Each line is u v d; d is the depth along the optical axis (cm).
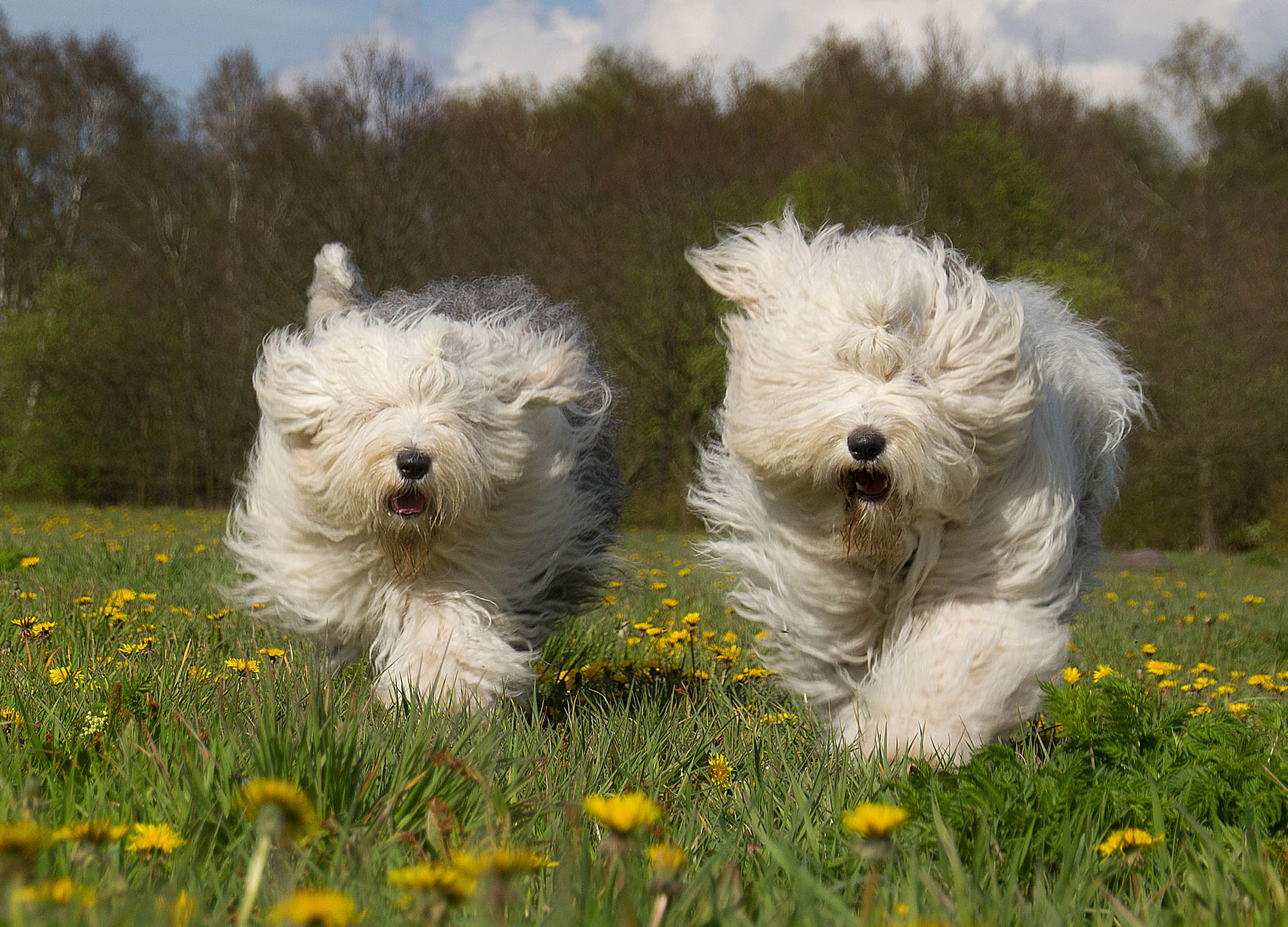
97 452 3033
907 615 378
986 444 362
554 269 2728
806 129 2936
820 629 397
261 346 444
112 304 3139
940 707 341
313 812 192
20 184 3369
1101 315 2470
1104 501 459
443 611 412
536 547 432
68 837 171
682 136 2875
